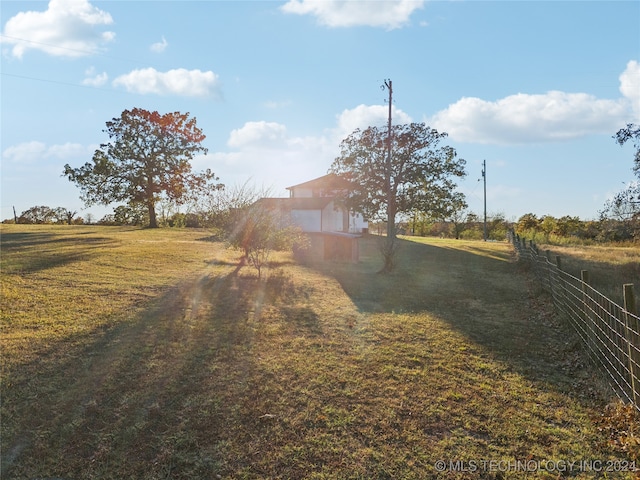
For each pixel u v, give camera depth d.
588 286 7.15
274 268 15.33
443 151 34.81
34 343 6.30
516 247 21.58
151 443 4.11
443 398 5.30
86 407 4.66
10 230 27.77
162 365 5.85
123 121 36.12
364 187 34.62
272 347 6.81
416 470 3.90
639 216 17.03
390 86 18.62
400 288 12.77
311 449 4.14
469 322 9.02
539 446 4.34
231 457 3.97
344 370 6.03
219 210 15.06
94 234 26.09
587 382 5.99
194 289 10.91
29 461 3.79
